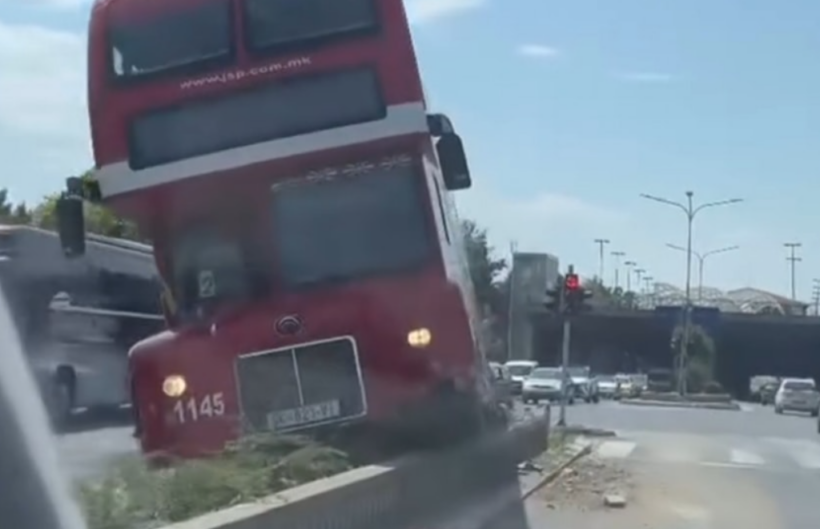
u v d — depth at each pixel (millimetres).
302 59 14625
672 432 37375
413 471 13742
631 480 21219
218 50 14656
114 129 14617
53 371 26828
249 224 14742
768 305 125312
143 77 14648
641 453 27703
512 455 20516
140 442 14523
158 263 14836
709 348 95562
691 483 21203
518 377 59469
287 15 14703
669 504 18047
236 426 14391
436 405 14891
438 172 15594
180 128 14633
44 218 34500
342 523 11391
